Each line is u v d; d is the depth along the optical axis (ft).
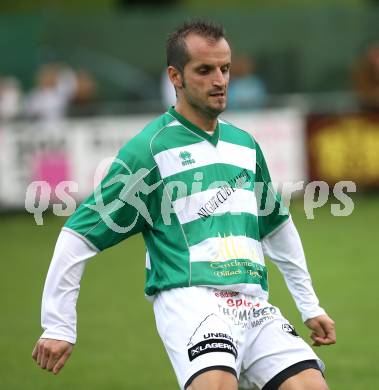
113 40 196.24
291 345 52.21
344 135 161.38
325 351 86.79
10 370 82.74
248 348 52.54
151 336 93.09
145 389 77.56
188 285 51.83
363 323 95.55
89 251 52.39
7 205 153.38
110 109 156.15
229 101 160.66
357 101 162.30
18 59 194.80
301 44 199.21
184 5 234.58
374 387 76.48
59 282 51.57
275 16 198.29
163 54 197.16
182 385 50.11
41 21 194.90
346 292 107.76
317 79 199.82
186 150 53.42
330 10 199.21
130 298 107.65
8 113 153.48
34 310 103.24
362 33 199.82
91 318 99.50
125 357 86.43
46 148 153.28
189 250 52.26
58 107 154.81
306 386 50.47
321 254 126.82
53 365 51.37
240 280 52.19
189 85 52.95
